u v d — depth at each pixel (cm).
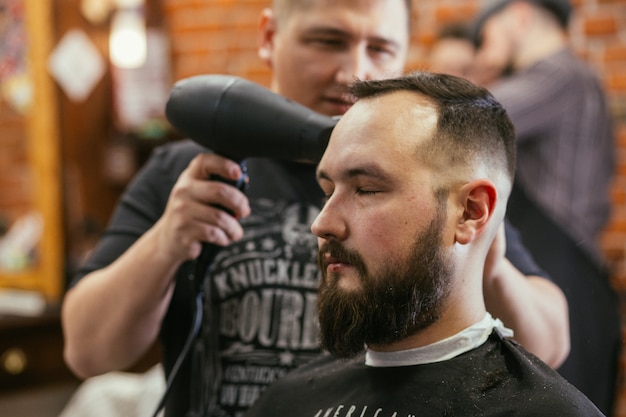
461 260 85
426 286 83
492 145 86
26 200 305
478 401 82
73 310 124
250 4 284
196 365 121
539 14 241
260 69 286
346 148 85
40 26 295
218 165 107
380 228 82
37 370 277
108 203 302
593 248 231
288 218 121
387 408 88
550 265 149
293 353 117
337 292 84
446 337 87
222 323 120
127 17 288
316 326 116
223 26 287
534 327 108
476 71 251
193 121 106
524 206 154
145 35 290
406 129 83
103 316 119
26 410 276
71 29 294
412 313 83
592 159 233
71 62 294
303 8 116
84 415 218
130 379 227
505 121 90
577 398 80
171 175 128
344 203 85
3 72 304
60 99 297
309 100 117
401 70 120
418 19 282
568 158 229
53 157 298
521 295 106
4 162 306
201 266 113
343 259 84
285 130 100
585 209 230
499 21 245
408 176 82
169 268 114
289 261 119
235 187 110
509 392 82
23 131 304
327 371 100
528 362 84
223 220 109
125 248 126
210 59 289
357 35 114
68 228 301
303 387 100
